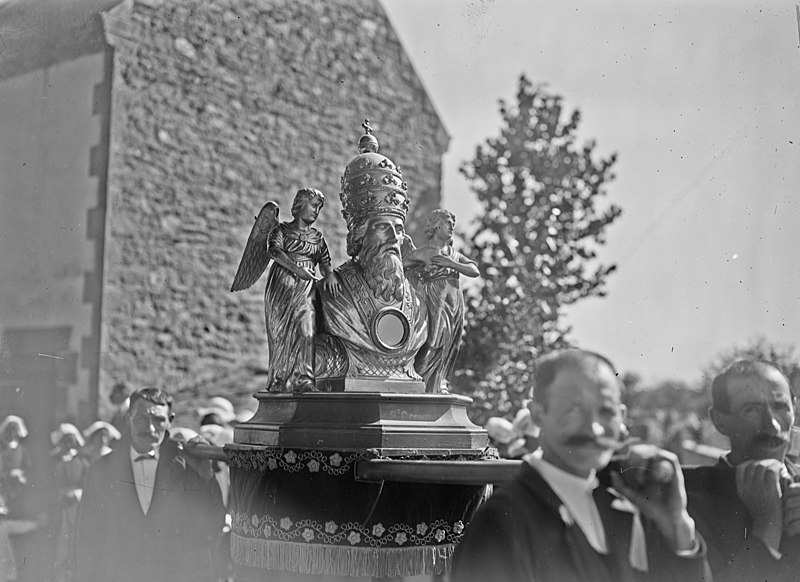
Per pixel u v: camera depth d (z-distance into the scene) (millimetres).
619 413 1901
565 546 1831
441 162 4980
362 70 6055
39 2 3252
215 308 5926
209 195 5914
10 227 3086
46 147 3318
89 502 2865
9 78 3113
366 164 2820
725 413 2199
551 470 1878
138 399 3021
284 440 2578
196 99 5828
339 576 2463
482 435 2725
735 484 2109
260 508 2578
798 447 2221
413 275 2953
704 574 1877
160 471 2992
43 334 3109
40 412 2955
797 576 2033
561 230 4312
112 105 4816
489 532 1867
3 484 2797
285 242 2789
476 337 4258
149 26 5254
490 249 4465
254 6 6172
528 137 4473
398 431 2547
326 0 6223
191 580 2879
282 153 6375
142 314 5246
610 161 4008
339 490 2484
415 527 2490
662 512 1865
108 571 2814
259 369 6066
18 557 2736
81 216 3555
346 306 2752
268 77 6273
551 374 1895
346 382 2670
